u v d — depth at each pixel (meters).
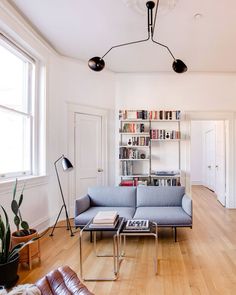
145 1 2.70
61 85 4.36
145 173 5.20
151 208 3.59
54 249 3.08
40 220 3.71
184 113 5.22
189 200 3.31
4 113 3.12
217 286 2.20
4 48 3.10
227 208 5.21
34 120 3.75
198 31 3.42
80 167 4.68
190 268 2.55
